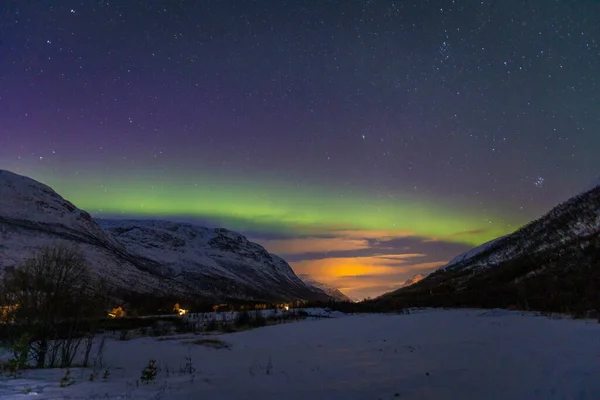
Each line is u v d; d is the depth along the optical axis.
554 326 18.09
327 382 9.35
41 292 13.03
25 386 8.48
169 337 22.16
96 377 10.07
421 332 20.02
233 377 10.16
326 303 49.09
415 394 8.08
